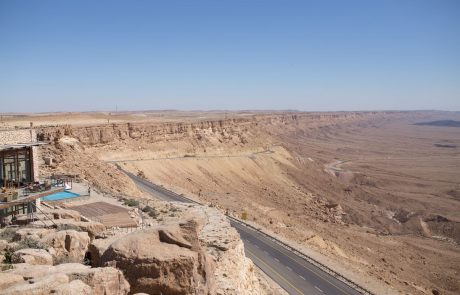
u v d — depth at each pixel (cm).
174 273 1384
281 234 5869
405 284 5184
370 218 10669
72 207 3500
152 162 10306
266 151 15925
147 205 3878
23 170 3078
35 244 1781
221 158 12525
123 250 1405
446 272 6638
